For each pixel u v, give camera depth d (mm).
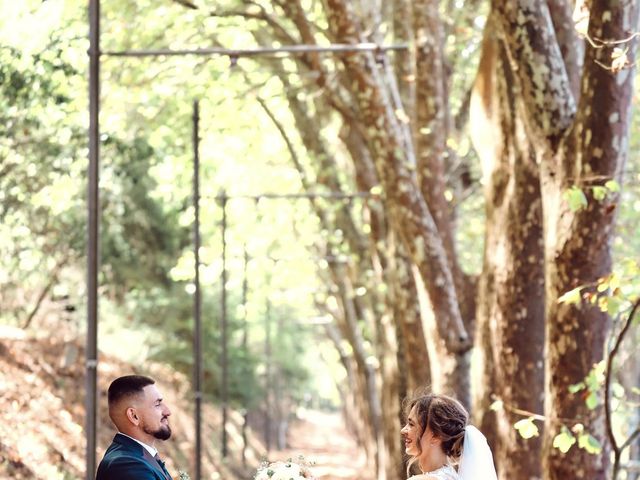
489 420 12500
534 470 12094
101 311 27859
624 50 8195
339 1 15500
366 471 37906
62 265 21297
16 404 16766
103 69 20422
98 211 10734
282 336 53875
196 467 18953
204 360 33688
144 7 20281
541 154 9383
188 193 26891
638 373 20547
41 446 16312
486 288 12242
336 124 25422
